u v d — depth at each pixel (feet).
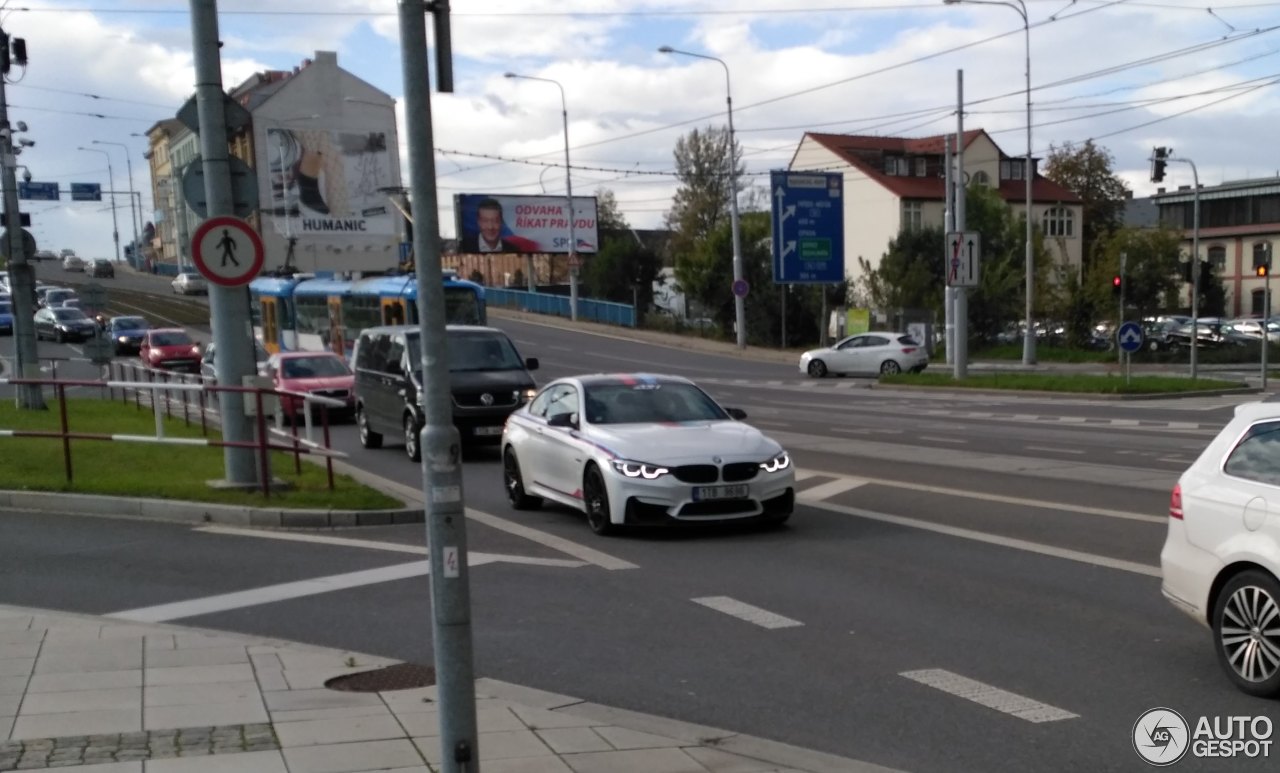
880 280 178.81
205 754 17.89
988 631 26.12
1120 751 18.84
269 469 44.32
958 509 42.50
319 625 27.50
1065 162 294.46
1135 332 106.01
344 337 121.49
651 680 22.95
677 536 38.50
